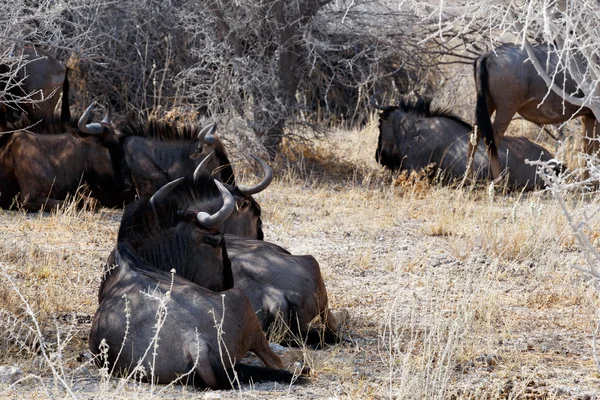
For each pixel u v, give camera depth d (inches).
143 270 866.1
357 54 2484.0
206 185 976.3
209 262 920.9
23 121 1755.7
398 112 2188.7
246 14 2215.8
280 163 2176.4
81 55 2257.6
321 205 1835.6
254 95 2236.7
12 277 1202.0
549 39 848.3
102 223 1627.7
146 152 1654.8
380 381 845.8
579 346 1003.3
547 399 807.1
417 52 2566.4
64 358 884.6
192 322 790.5
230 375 795.4
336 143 2463.1
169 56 2417.6
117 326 813.9
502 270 1366.9
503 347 966.4
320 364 893.2
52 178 1700.3
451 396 802.2
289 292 948.6
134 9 2385.6
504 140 2097.7
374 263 1405.0
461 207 1798.7
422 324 1055.0
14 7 1529.3
